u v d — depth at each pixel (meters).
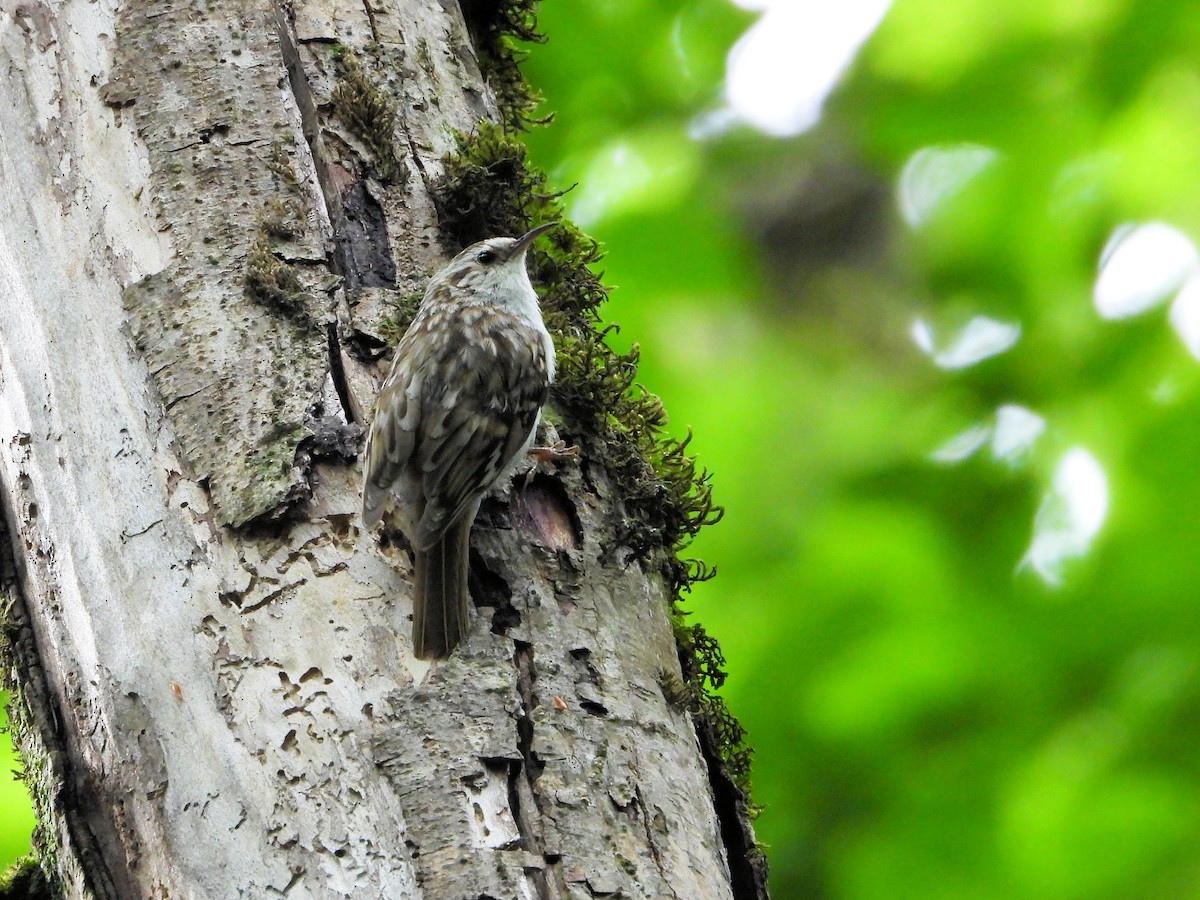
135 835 3.74
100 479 4.16
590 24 8.66
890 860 7.62
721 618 8.24
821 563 8.27
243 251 4.41
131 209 4.50
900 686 7.84
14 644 4.30
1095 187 8.19
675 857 3.74
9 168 4.65
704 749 4.43
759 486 8.48
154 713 3.80
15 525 4.44
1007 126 8.44
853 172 10.78
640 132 8.82
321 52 4.91
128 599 3.97
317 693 3.75
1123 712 7.23
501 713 3.74
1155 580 7.46
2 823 6.03
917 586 8.16
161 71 4.69
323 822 3.55
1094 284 8.34
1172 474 7.52
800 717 7.98
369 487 4.11
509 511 4.39
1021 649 7.76
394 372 4.40
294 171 4.57
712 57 8.83
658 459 4.90
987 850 7.52
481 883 3.44
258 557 3.96
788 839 7.94
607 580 4.31
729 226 8.99
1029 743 7.67
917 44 8.48
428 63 5.12
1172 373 7.89
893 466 8.60
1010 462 8.46
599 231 8.30
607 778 3.79
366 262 4.69
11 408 4.45
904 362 9.74
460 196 4.89
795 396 8.92
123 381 4.26
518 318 4.82
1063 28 8.13
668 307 8.36
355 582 3.97
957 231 8.88
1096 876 6.97
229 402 4.17
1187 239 7.91
